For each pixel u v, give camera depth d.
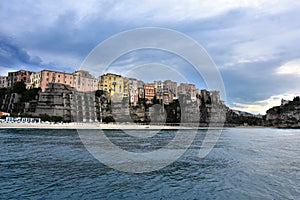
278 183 15.71
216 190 13.91
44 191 12.77
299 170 20.00
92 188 13.59
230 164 22.31
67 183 14.41
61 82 98.88
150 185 14.62
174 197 12.52
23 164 19.39
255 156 28.17
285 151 34.56
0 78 118.00
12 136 42.53
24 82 104.81
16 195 12.00
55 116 78.88
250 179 16.66
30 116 76.56
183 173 18.12
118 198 12.08
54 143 34.44
